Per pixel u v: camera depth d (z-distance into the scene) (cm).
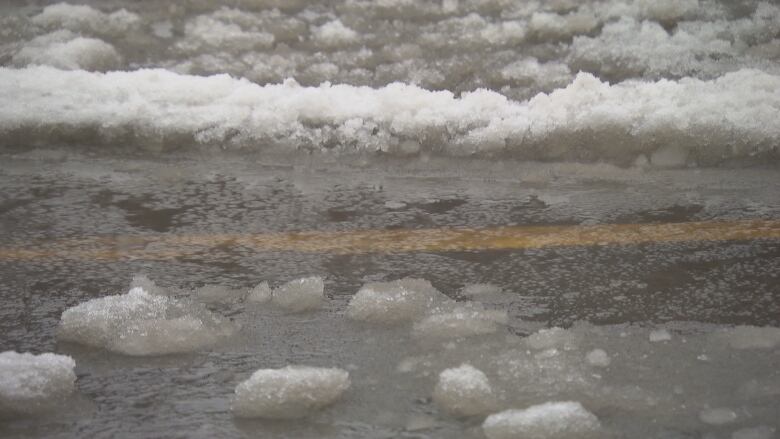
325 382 314
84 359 329
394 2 573
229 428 308
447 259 369
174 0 579
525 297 351
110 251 375
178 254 373
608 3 561
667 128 425
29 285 358
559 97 445
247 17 562
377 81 492
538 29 533
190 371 325
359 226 388
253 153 438
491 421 304
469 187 414
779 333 334
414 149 432
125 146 441
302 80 496
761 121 428
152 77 468
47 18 553
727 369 322
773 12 553
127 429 309
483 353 328
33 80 465
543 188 413
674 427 306
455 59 510
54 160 434
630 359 326
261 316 344
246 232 385
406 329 338
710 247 372
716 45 516
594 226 386
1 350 333
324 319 343
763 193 406
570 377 319
